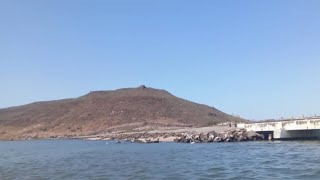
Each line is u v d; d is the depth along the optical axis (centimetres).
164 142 11762
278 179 3662
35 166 5741
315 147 7025
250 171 4266
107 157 6856
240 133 10662
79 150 9550
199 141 10775
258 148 7381
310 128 8712
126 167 5031
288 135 9744
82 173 4612
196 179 3828
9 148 12275
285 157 5497
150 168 4812
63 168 5278
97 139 17650
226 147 8069
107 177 4169
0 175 4688
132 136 16062
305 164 4619
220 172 4272
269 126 10188
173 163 5322
